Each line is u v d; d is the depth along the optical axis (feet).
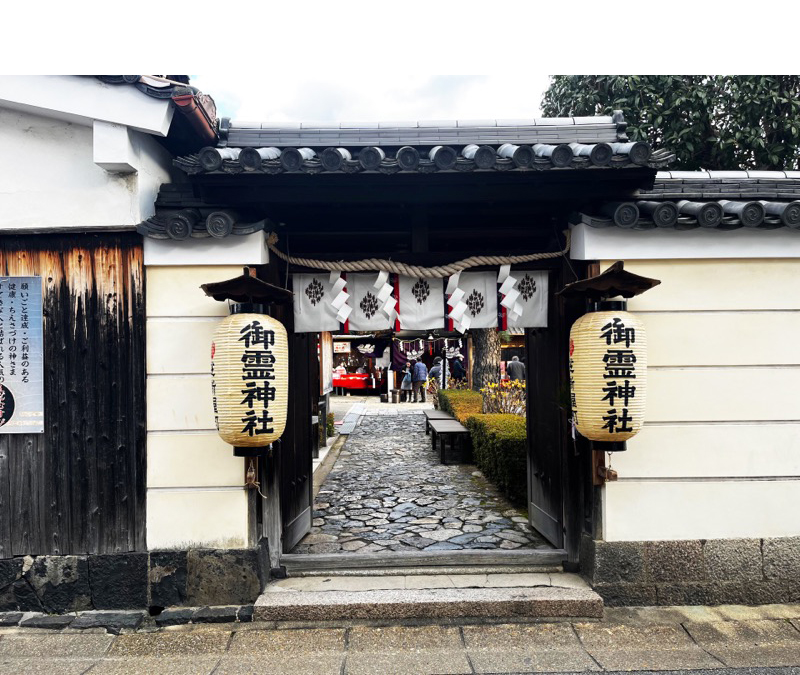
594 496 16.33
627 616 15.42
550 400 18.81
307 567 17.25
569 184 15.35
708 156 34.55
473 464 35.65
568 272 17.25
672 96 33.09
